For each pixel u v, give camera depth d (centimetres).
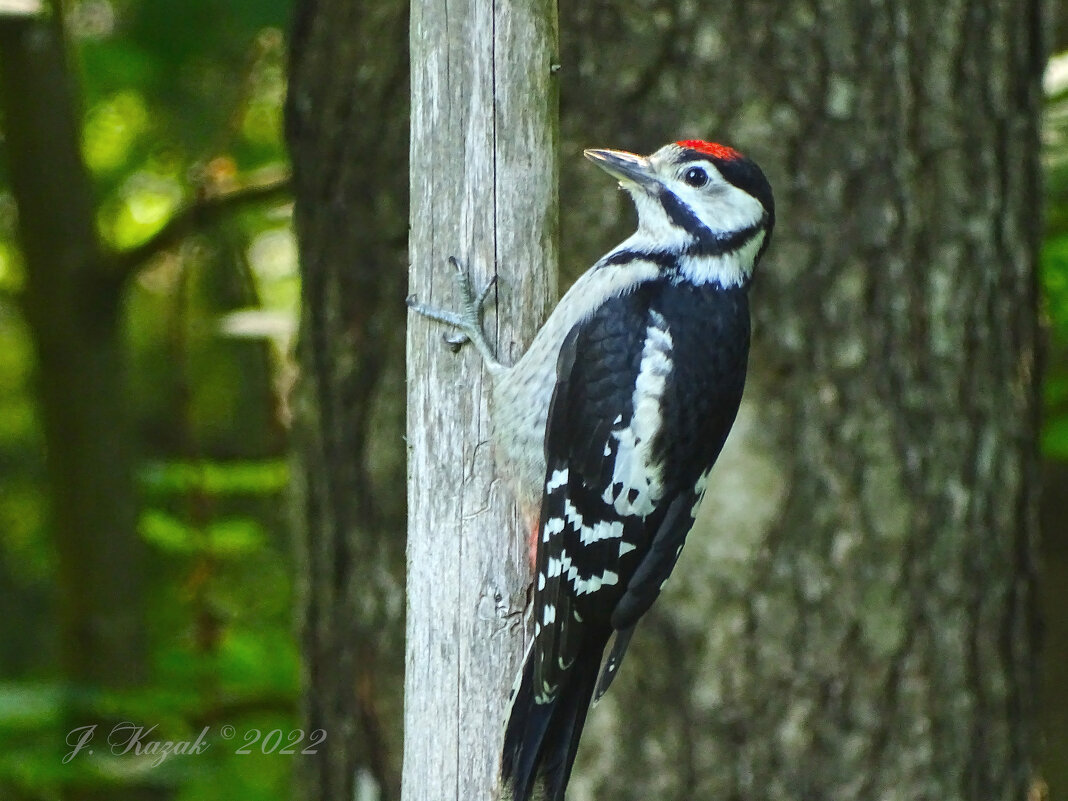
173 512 1633
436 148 639
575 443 705
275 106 1500
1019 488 925
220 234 1556
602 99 860
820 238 859
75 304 1368
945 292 880
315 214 947
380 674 921
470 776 651
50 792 1274
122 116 1565
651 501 713
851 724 864
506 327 648
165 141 1539
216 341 1836
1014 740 920
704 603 855
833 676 859
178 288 1296
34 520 1973
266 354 1357
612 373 719
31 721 1112
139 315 1897
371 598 925
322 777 956
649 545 712
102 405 1388
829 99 859
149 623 1589
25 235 1364
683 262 762
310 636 968
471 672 655
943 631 880
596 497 704
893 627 865
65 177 1353
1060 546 1323
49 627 1947
